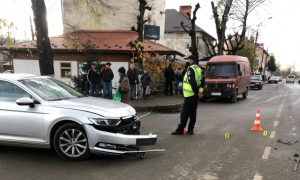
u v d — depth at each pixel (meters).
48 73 9.42
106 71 10.73
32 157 4.58
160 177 3.74
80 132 4.25
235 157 4.60
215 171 3.96
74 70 16.50
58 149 4.36
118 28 19.48
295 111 10.14
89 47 13.42
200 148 5.14
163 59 15.93
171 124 7.64
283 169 4.04
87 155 4.29
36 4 9.05
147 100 12.30
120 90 7.95
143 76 12.34
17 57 17.00
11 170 3.99
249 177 3.74
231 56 14.38
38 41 9.26
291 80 56.16
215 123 7.74
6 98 4.63
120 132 4.29
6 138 4.53
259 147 5.20
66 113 4.26
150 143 4.38
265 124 7.52
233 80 13.05
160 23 24.09
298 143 5.48
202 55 38.53
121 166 4.15
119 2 19.27
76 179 3.66
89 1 10.96
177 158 4.55
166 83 14.48
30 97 4.55
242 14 24.47
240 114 9.47
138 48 12.65
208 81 13.49
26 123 4.41
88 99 5.07
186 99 6.11
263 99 15.48
